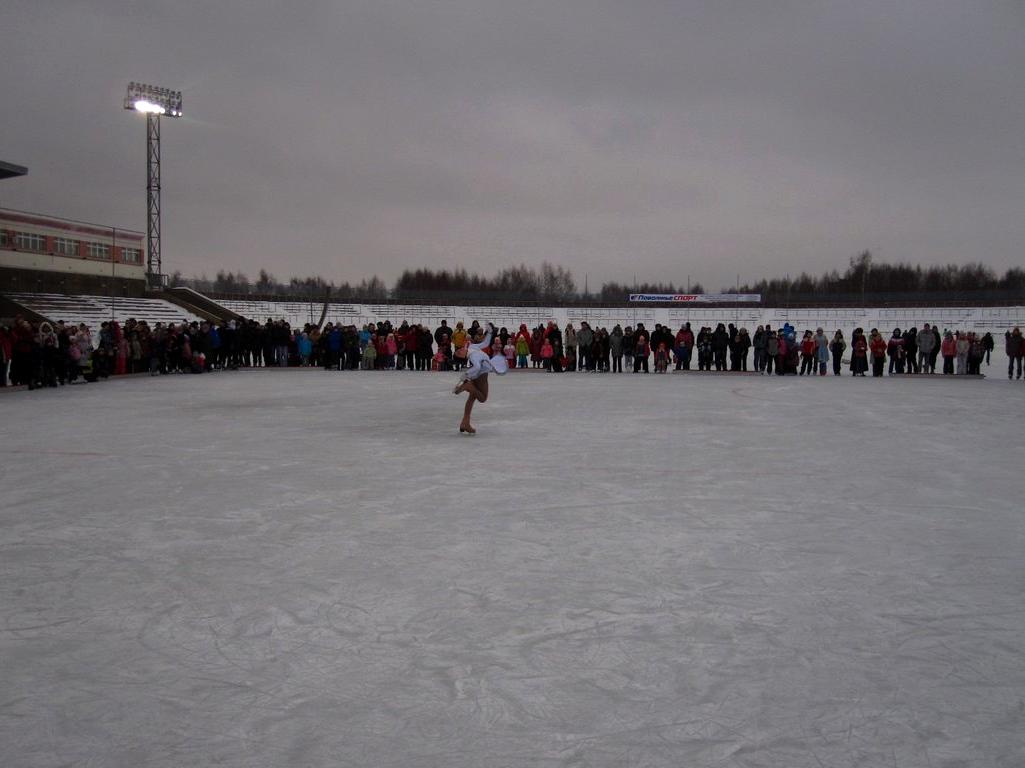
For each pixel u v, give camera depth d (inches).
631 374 1096.8
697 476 337.4
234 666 145.7
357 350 1179.9
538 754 115.1
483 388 469.1
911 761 113.3
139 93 1943.9
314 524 252.2
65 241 1796.3
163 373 1048.2
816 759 113.8
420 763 112.8
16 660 148.6
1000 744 118.2
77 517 261.6
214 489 307.7
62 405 637.9
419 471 347.3
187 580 196.1
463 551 221.3
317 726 123.4
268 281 3710.6
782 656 150.0
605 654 150.7
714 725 123.7
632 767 111.6
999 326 2426.2
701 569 205.2
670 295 3048.7
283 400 683.4
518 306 3048.7
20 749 116.8
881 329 2491.4
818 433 478.6
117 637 159.6
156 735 120.8
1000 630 163.5
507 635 160.2
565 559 213.6
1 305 1437.0
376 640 157.6
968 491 306.8
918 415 582.2
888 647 154.5
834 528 248.4
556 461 374.3
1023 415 581.9
